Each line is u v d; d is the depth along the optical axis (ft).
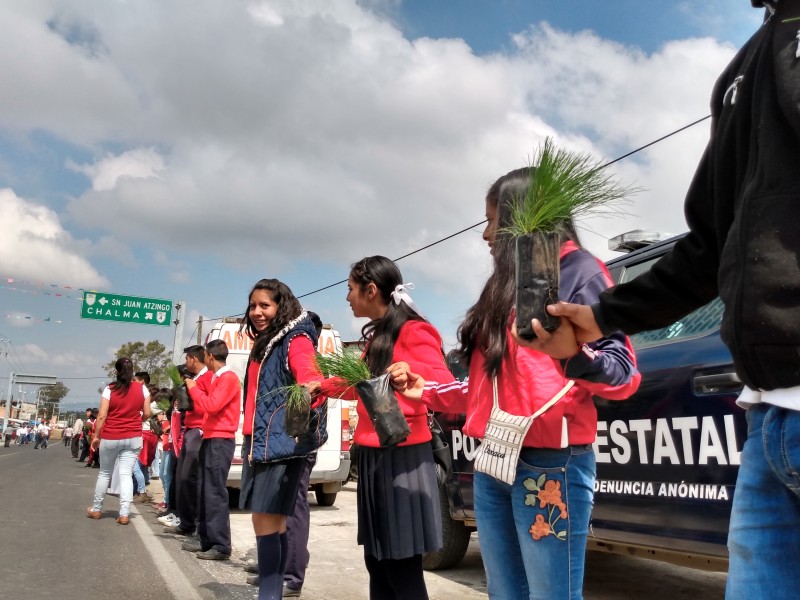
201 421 21.03
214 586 14.62
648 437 10.42
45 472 55.42
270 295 11.98
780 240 3.52
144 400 25.21
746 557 3.75
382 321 9.55
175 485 24.90
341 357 9.53
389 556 8.84
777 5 3.90
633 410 10.72
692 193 4.45
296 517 13.78
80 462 79.82
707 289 4.36
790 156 3.57
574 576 6.14
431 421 10.05
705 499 9.40
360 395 8.33
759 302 3.54
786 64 3.64
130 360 24.88
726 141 4.05
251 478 11.51
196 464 21.18
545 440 6.12
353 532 22.74
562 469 6.16
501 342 6.34
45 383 222.69
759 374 3.61
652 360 10.68
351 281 10.25
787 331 3.44
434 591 14.35
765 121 3.70
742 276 3.66
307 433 11.21
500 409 6.41
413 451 9.17
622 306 4.44
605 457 11.25
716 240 4.25
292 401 10.09
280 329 11.75
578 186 4.72
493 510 6.62
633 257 13.19
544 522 6.12
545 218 4.56
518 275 4.56
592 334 4.52
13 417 353.31
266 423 11.30
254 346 12.08
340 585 14.94
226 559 17.75
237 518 26.50
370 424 9.27
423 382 8.29
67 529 22.31
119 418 24.47
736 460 9.02
